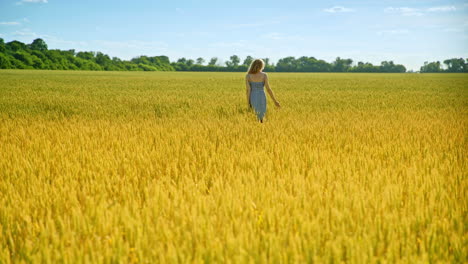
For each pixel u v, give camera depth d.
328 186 3.36
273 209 2.64
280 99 15.80
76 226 2.53
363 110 11.56
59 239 2.37
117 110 11.24
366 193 3.13
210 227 2.41
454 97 17.56
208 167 4.04
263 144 5.45
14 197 3.18
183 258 2.03
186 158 4.49
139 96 17.36
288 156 4.58
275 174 3.90
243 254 2.00
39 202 3.09
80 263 2.05
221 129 6.96
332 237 2.31
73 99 15.43
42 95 17.86
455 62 144.62
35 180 3.65
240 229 2.36
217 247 2.10
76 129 6.94
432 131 6.64
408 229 2.39
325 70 147.12
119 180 3.66
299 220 2.49
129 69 139.88
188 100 14.84
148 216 2.59
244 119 8.54
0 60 103.25
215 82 35.00
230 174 3.69
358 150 5.13
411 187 3.26
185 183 3.58
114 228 2.44
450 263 2.11
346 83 34.41
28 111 11.02
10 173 4.03
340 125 7.56
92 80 37.28
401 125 7.63
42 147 5.28
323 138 5.79
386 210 2.74
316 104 13.73
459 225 2.50
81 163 4.48
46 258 2.13
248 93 8.64
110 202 3.01
